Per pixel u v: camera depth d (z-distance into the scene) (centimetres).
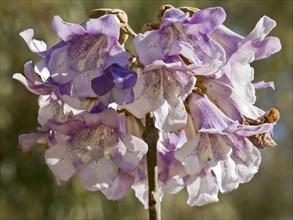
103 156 42
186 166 42
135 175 47
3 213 116
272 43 44
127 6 116
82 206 113
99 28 41
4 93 111
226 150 43
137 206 118
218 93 44
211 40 42
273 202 241
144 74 42
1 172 116
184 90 42
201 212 135
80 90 41
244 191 227
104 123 41
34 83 43
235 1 157
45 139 43
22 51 112
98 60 41
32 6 111
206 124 43
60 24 41
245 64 43
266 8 152
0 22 111
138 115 41
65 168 42
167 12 42
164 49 41
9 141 116
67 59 42
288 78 165
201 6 132
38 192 115
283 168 236
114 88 40
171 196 124
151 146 43
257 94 176
